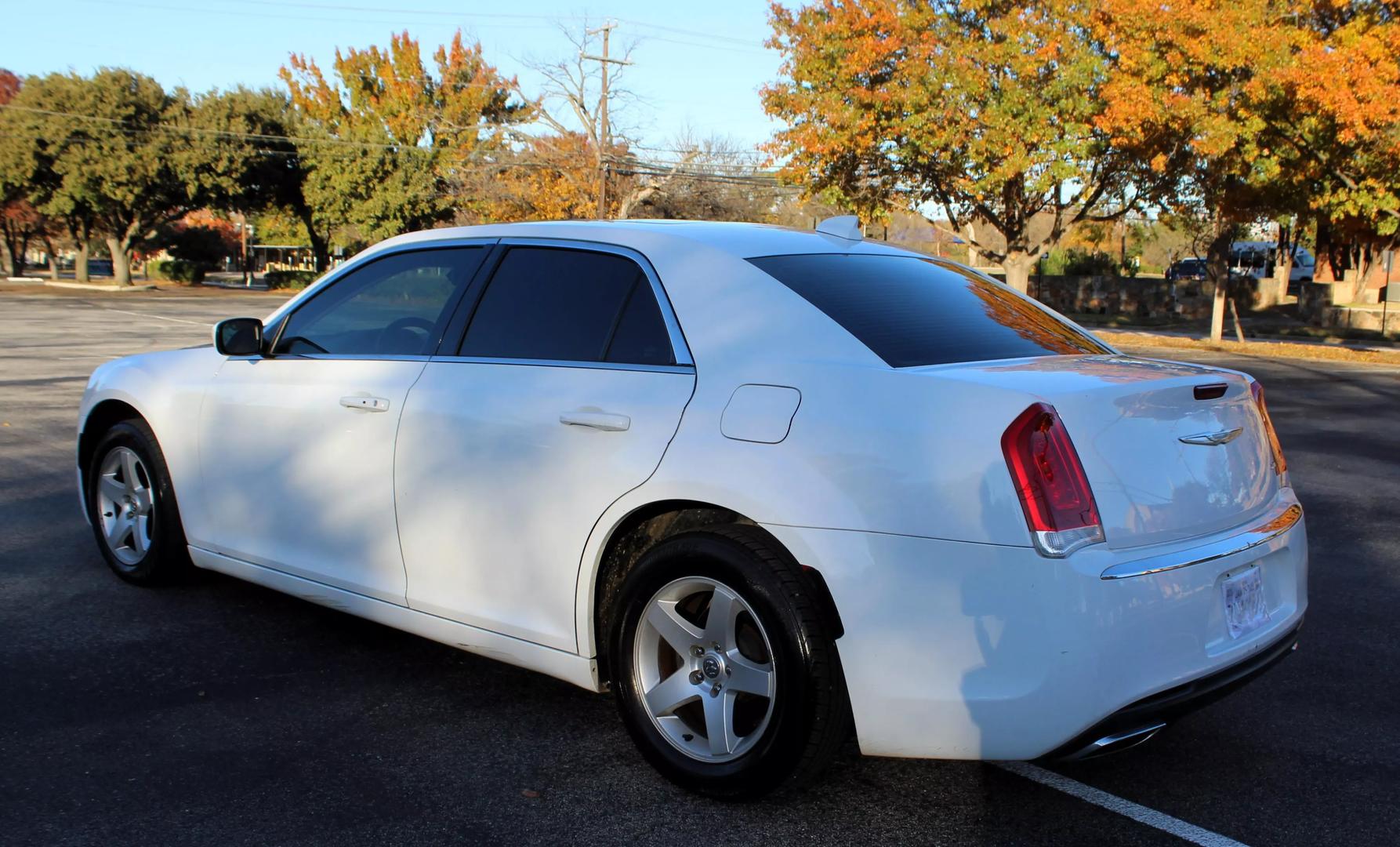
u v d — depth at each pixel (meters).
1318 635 4.73
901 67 25.95
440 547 3.67
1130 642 2.66
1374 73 18.91
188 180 55.78
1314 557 6.08
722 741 3.07
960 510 2.69
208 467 4.51
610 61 40.28
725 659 3.06
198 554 4.65
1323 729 3.74
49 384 13.47
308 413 4.08
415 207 54.88
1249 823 3.06
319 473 4.04
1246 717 3.84
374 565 3.90
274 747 3.44
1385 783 3.33
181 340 21.78
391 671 4.11
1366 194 20.95
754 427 2.99
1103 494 2.71
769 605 2.88
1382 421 12.12
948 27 26.16
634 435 3.18
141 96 55.78
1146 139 24.20
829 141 26.66
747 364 3.11
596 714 3.76
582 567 3.29
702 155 42.66
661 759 3.20
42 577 5.15
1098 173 28.94
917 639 2.74
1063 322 3.87
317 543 4.10
